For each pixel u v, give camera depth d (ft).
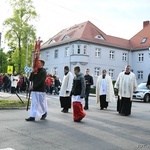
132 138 22.85
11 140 20.62
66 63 150.61
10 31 154.40
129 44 172.76
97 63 150.51
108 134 24.11
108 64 156.46
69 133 23.95
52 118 32.50
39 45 32.07
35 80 30.86
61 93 39.22
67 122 29.86
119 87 40.16
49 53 169.99
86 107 45.11
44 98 31.19
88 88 45.09
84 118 33.53
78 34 149.79
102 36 155.63
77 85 31.19
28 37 154.61
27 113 36.14
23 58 155.53
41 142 20.34
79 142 20.80
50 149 18.53
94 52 149.48
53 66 164.45
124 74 40.29
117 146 19.99
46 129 25.34
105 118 34.30
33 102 30.48
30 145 19.38
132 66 170.19
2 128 25.05
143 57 164.35
